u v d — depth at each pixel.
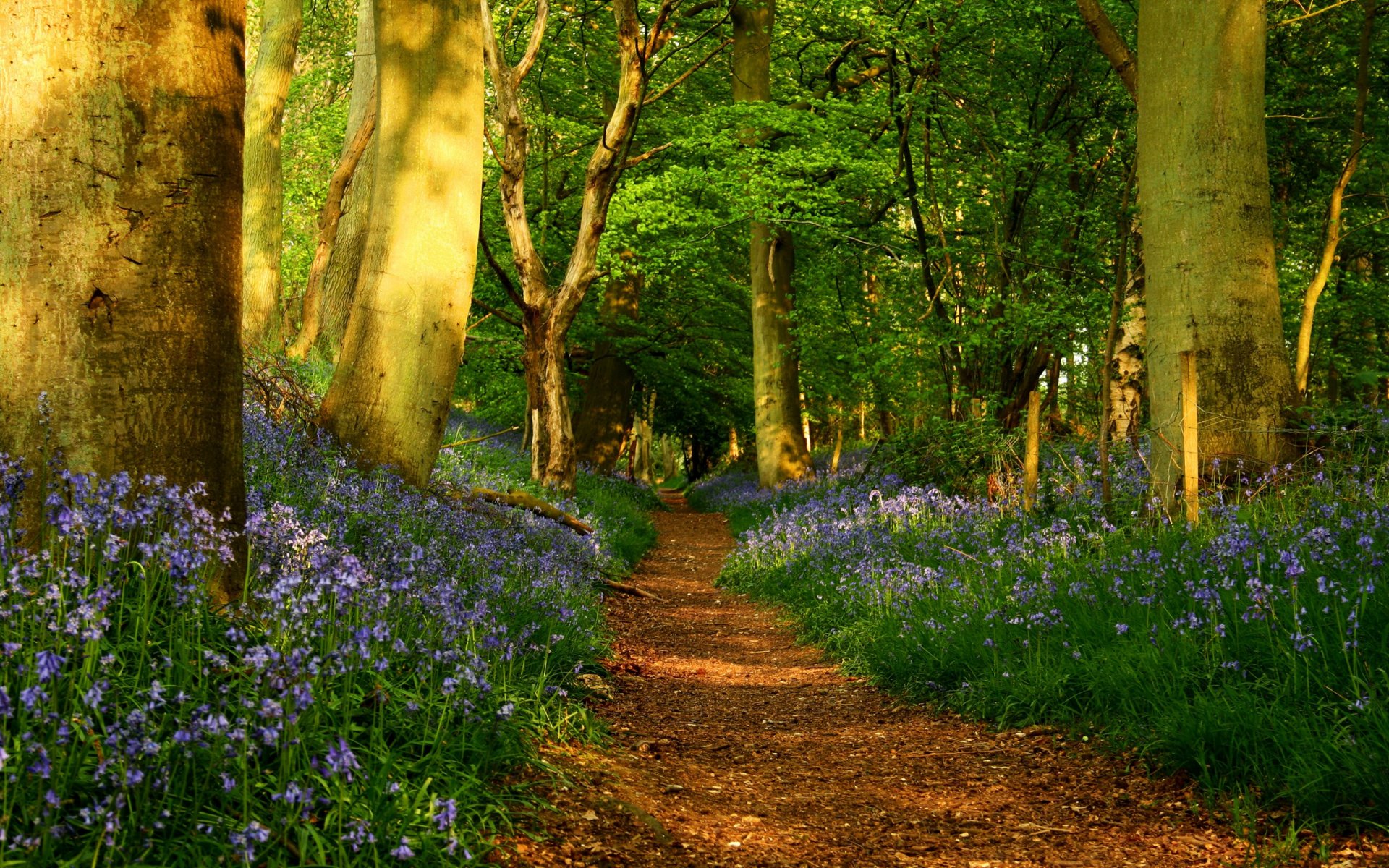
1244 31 9.38
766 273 25.47
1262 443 9.08
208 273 4.25
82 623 3.05
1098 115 18.47
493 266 16.91
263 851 2.76
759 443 25.97
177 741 2.73
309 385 12.35
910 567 8.90
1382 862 3.53
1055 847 4.11
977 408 18.67
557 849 3.70
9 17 3.93
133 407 4.04
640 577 14.96
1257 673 4.95
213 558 4.10
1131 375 15.20
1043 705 5.88
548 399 17.19
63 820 2.59
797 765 5.66
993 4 16.84
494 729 4.27
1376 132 15.69
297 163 26.84
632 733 5.97
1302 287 18.05
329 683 3.59
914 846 4.25
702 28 24.14
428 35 9.54
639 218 20.28
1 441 3.91
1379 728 3.94
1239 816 4.02
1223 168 9.38
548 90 24.89
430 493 9.28
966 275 20.17
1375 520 6.18
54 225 3.95
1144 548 7.49
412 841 2.99
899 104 19.00
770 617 11.49
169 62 4.12
